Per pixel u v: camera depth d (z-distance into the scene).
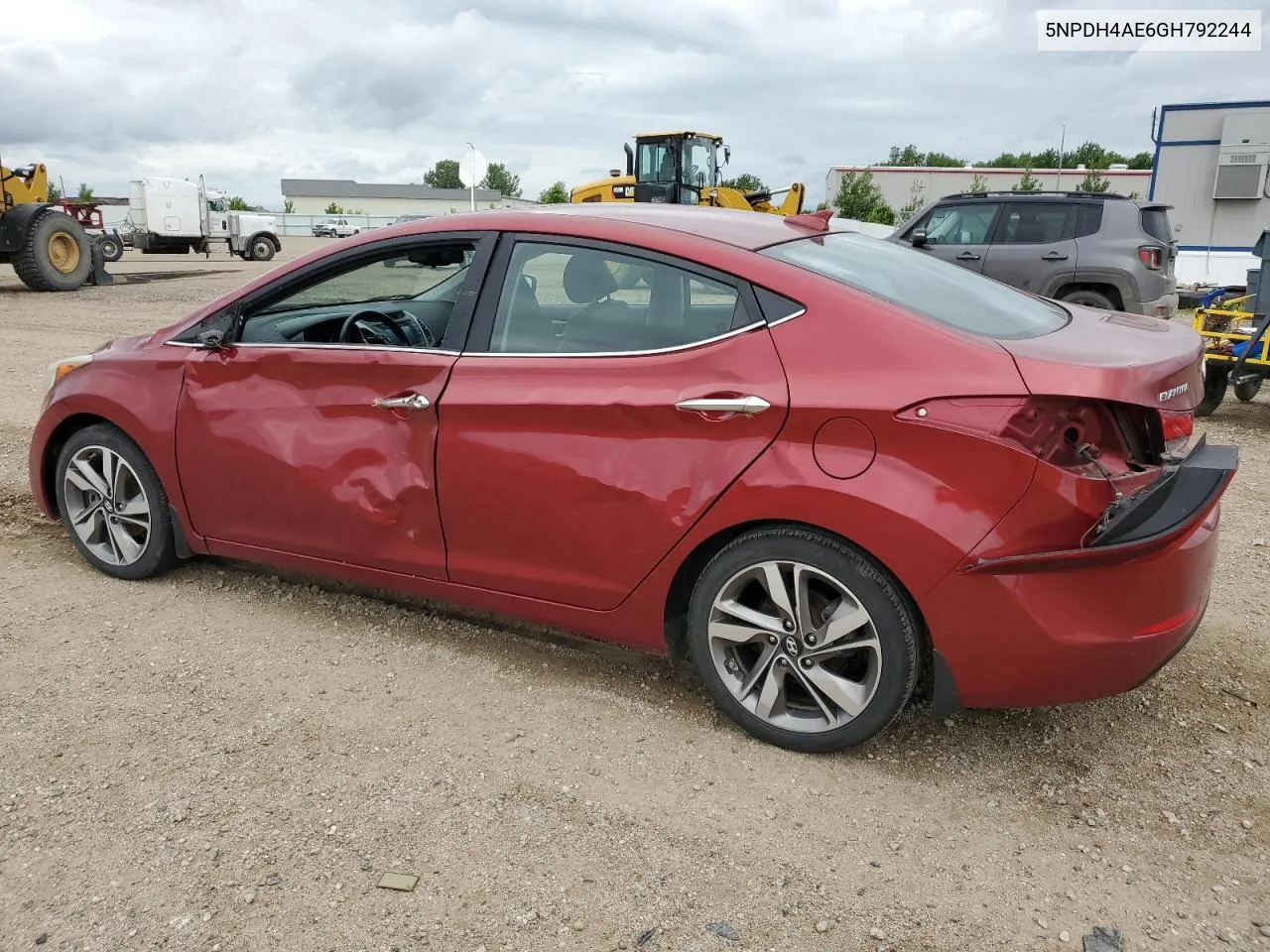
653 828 2.62
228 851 2.50
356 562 3.56
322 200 100.94
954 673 2.67
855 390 2.64
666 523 2.91
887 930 2.27
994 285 3.49
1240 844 2.58
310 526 3.59
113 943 2.20
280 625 3.78
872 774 2.87
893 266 3.26
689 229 3.12
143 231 29.97
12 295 17.14
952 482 2.55
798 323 2.77
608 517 3.00
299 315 3.84
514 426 3.11
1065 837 2.61
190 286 19.53
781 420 2.72
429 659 3.53
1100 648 2.55
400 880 2.41
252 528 3.75
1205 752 3.00
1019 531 2.51
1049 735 3.09
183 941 2.21
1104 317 3.31
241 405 3.65
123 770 2.83
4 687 3.27
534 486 3.09
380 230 3.52
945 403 2.54
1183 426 2.67
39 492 4.30
